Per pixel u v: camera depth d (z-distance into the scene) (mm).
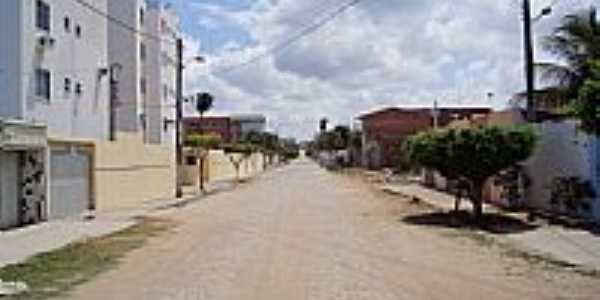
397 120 99688
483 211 31141
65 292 13953
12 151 27562
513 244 21328
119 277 15820
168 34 74125
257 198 46344
